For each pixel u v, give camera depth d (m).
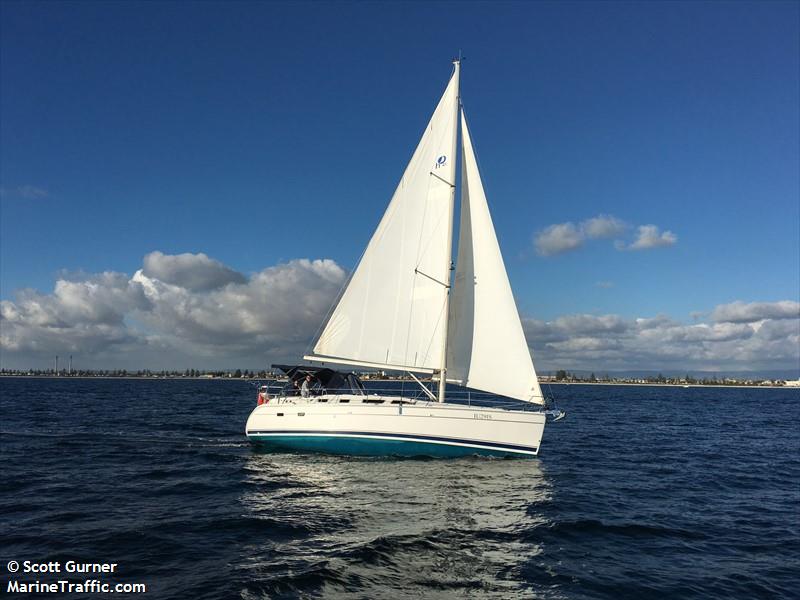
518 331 19.75
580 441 28.38
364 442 18.98
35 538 10.65
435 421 18.66
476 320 20.20
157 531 11.18
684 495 15.73
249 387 125.75
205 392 88.69
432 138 20.41
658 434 32.78
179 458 20.00
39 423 31.52
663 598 8.45
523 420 19.16
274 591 8.26
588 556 10.25
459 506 13.46
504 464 18.50
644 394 117.31
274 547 10.28
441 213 20.09
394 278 20.48
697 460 22.55
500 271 20.12
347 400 19.77
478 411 18.86
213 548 10.19
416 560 9.73
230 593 8.14
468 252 20.61
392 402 19.48
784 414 54.53
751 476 19.02
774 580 9.26
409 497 14.25
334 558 9.71
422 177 20.42
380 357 20.36
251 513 12.62
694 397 103.00
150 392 84.94
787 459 23.23
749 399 97.88
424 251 20.17
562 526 12.05
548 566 9.65
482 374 19.97
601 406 63.97
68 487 15.20
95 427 29.97
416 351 19.97
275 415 20.17
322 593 8.23
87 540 10.57
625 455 23.53
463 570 9.34
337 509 13.04
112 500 13.80
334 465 18.09
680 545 11.08
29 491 14.66
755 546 11.11
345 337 20.83
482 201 20.61
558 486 16.12
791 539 11.58
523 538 11.16
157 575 8.84
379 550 10.17
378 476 16.61
